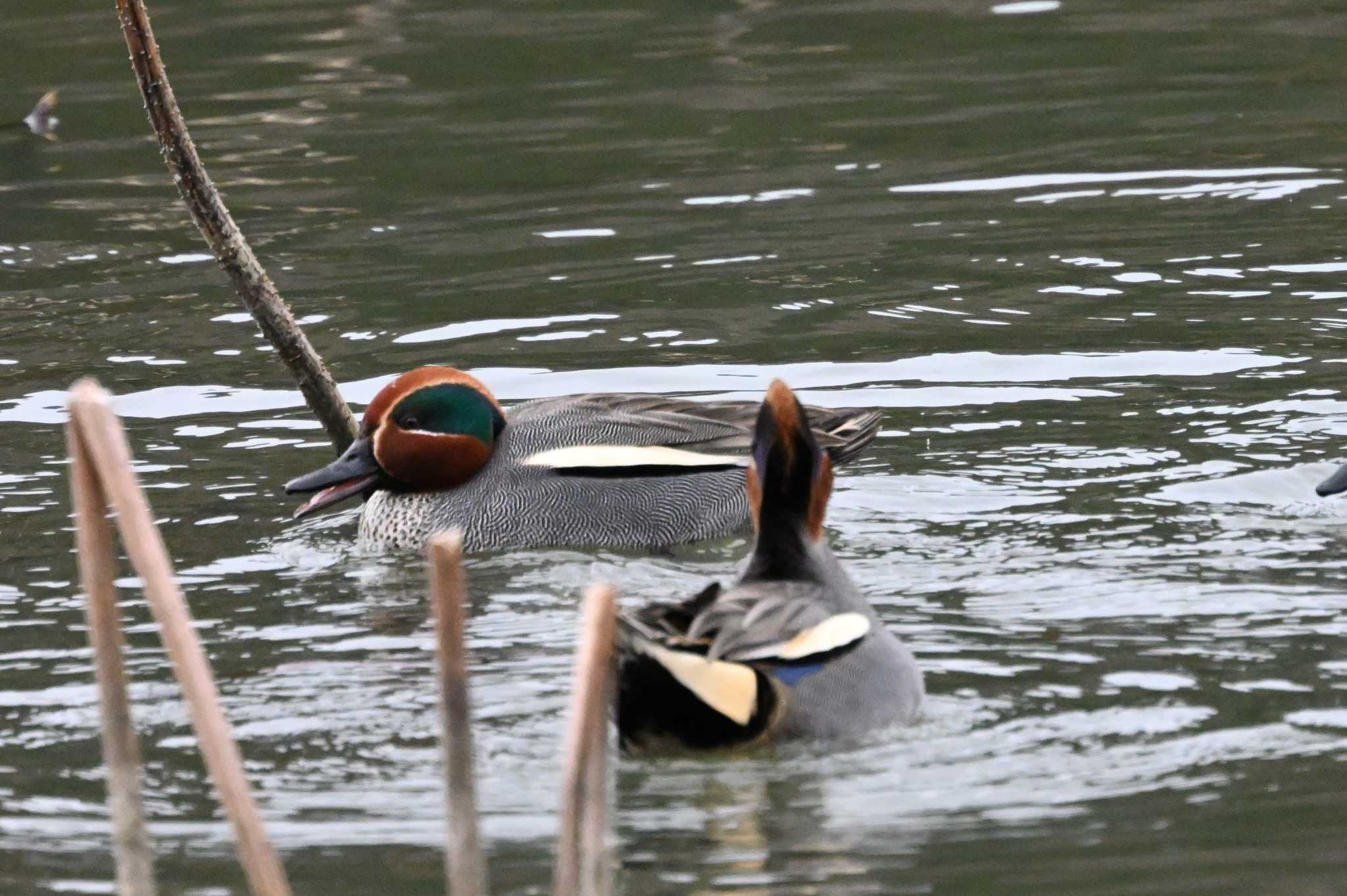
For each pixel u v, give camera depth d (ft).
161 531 46.34
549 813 29.50
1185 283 63.57
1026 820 28.63
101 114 88.63
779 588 33.09
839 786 30.04
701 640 31.09
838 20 103.45
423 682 35.65
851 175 77.66
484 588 43.11
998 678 34.86
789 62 95.30
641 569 45.19
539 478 48.14
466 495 48.01
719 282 65.51
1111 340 58.39
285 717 33.86
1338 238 67.51
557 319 62.28
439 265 68.33
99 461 22.77
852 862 27.27
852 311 62.13
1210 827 28.19
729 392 55.42
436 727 33.30
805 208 73.51
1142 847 27.61
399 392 48.21
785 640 31.65
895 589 40.11
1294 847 27.43
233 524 46.85
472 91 91.09
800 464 34.12
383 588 42.52
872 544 43.06
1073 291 63.31
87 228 74.13
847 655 32.40
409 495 48.21
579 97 89.71
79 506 24.47
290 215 74.49
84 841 28.99
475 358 58.85
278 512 47.78
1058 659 35.78
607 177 78.07
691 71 93.76
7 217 75.77
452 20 104.83
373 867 27.76
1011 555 42.11
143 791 30.83
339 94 90.74
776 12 105.50
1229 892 26.11
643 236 70.90
